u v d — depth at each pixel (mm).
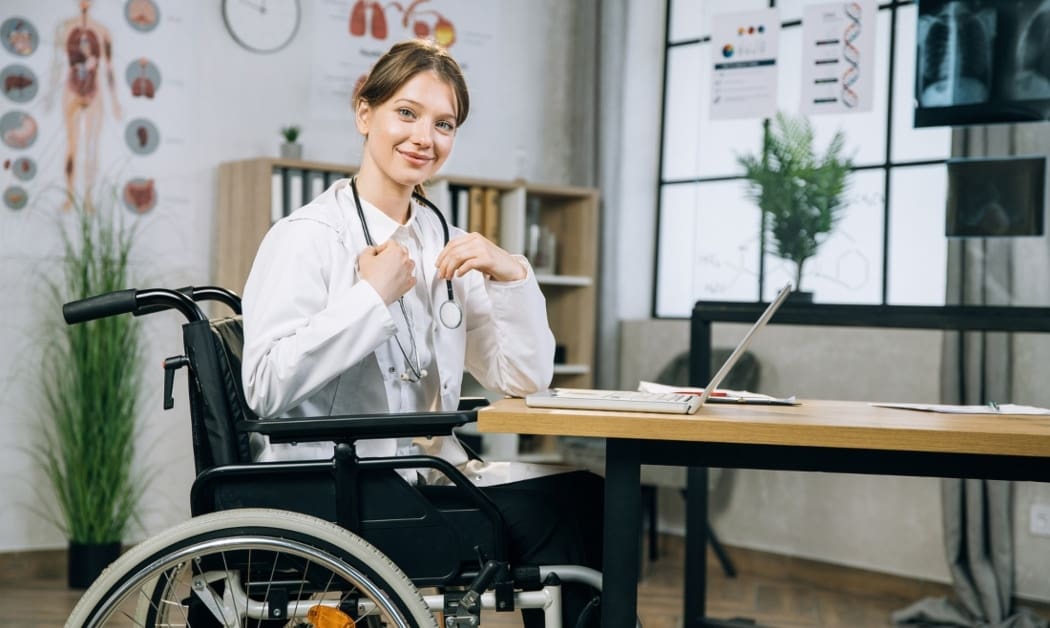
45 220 4254
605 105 5262
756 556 4605
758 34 3660
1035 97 3297
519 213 4996
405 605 1643
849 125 3543
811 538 4438
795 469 1698
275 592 1718
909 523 4137
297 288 1822
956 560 3797
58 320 4258
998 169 3354
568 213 5316
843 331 4352
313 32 4836
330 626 1683
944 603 3807
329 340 1727
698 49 5113
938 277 3434
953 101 3398
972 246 3383
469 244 1971
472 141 5340
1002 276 3354
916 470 1663
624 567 1720
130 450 4207
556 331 5332
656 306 5258
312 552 1639
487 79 5379
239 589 1726
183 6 4520
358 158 4949
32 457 4234
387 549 1746
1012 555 3725
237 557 1725
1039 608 3660
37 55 4246
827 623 3752
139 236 4426
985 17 3346
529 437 5168
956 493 3793
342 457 1720
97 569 4062
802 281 3590
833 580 4355
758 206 3646
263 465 1733
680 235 5176
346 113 4922
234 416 1822
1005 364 3725
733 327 4668
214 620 1824
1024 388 3691
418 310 2000
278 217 4348
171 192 4496
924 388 4109
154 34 4457
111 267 4242
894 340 4195
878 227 3512
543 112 5555
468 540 1763
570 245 5305
